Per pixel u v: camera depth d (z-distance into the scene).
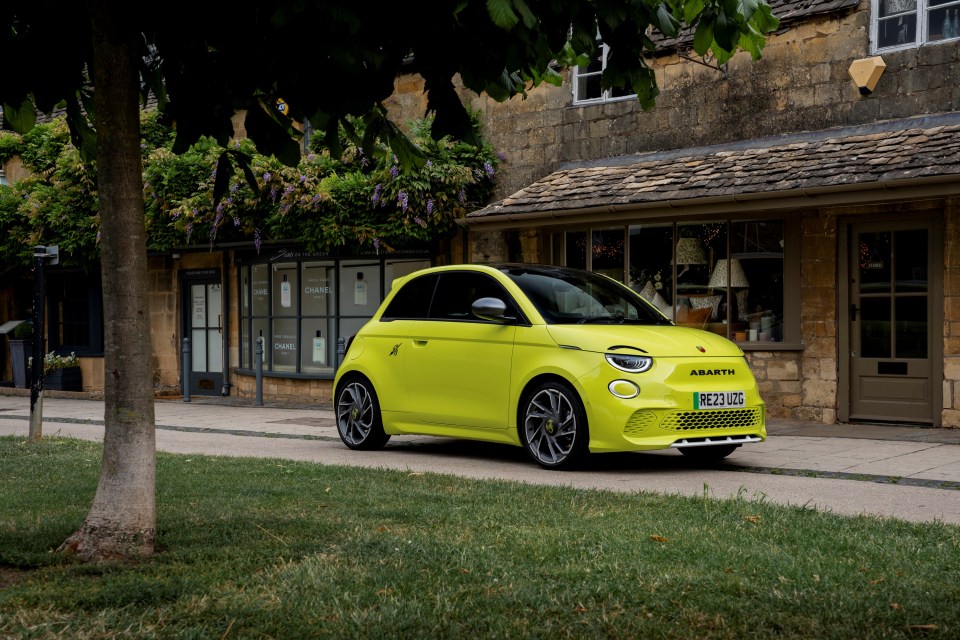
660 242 13.38
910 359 11.55
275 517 5.89
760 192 11.29
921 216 11.38
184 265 19.56
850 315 12.01
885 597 4.09
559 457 8.51
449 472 8.33
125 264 4.91
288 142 5.18
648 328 8.85
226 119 5.26
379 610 3.96
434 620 3.81
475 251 15.20
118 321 4.94
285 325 17.39
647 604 4.02
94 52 4.85
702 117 13.45
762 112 12.93
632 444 8.09
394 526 5.64
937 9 11.71
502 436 8.98
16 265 19.97
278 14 4.05
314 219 15.30
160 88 5.54
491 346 9.05
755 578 4.43
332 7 4.01
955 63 11.46
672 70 13.72
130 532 4.95
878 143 11.43
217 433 12.10
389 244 15.18
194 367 19.61
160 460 8.77
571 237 14.28
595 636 3.64
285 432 12.09
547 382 8.62
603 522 5.72
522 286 9.18
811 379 12.22
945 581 4.38
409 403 9.66
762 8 4.56
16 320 22.83
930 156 10.55
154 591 4.17
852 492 7.15
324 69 4.66
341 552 4.89
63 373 20.17
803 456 9.18
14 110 5.38
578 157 14.59
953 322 11.06
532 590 4.21
